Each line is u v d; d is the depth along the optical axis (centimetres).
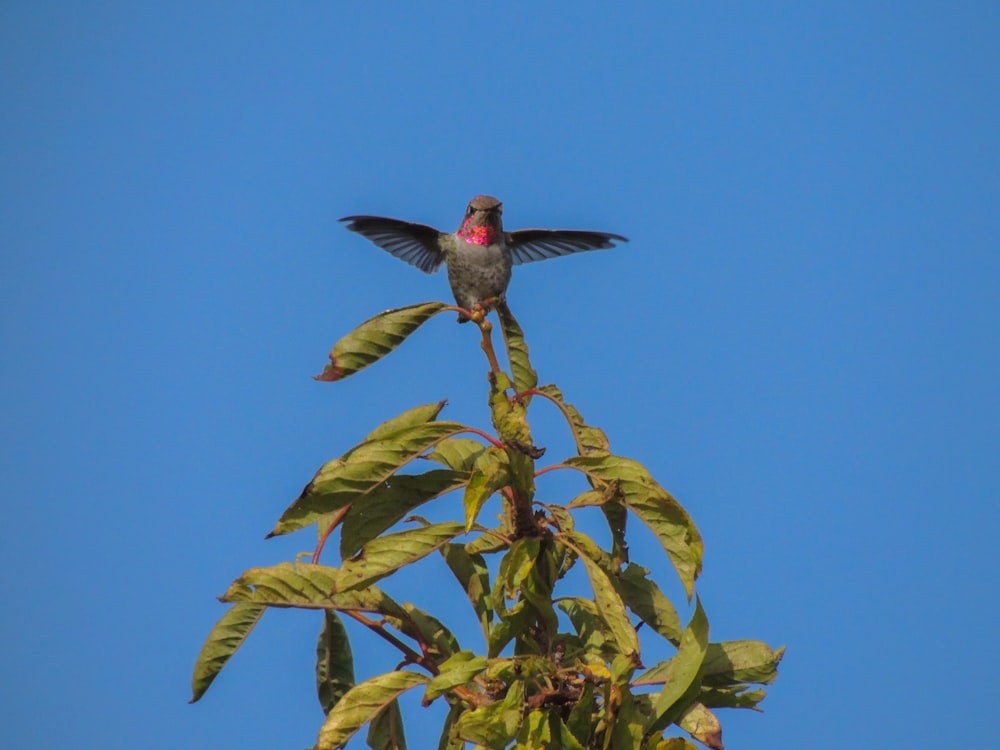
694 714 734
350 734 722
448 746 755
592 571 745
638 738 697
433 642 820
